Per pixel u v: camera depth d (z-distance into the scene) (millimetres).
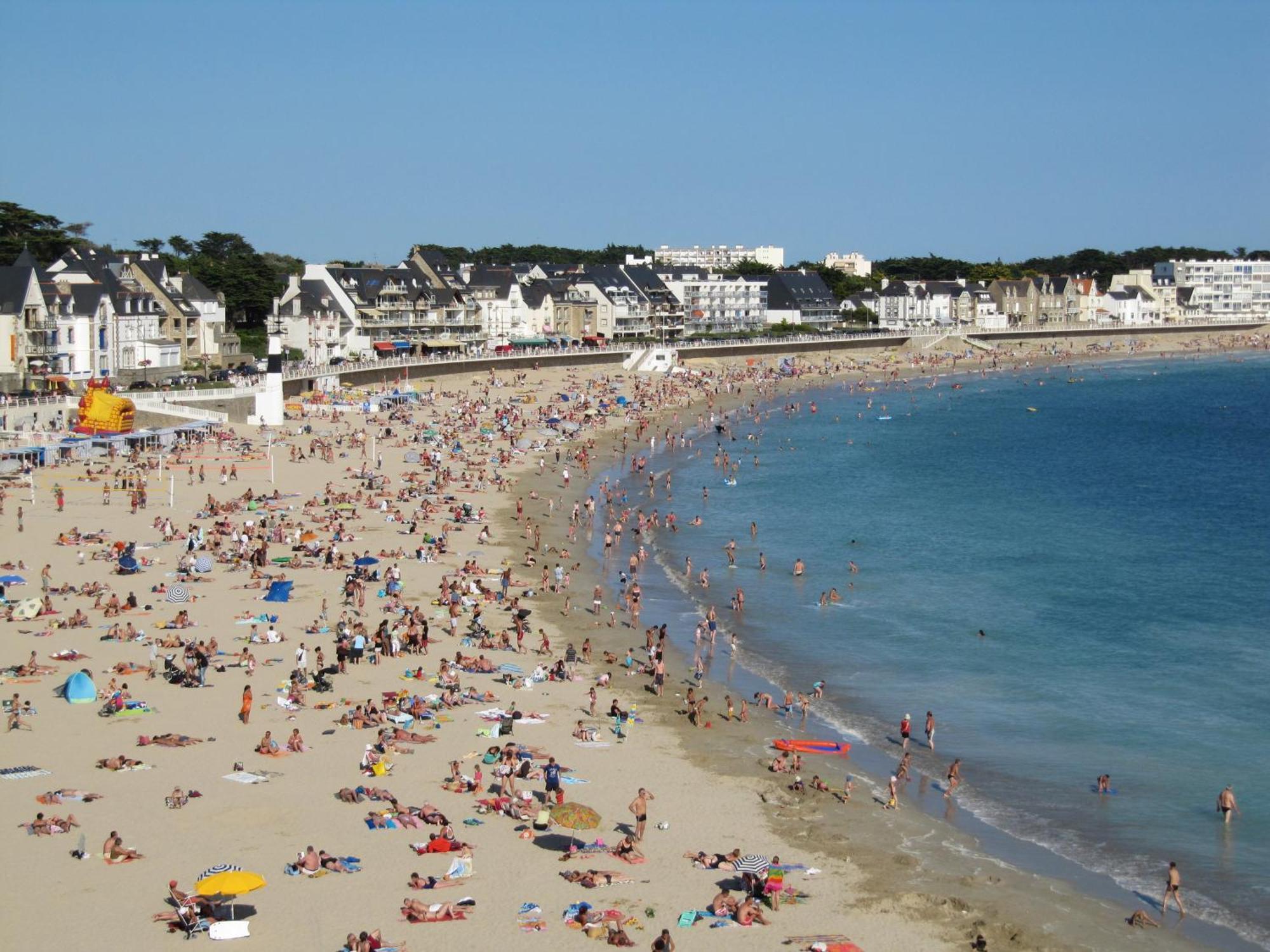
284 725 50844
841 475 132000
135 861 38688
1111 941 36969
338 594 71250
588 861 40156
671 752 50719
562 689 57969
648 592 79250
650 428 164875
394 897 37125
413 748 48938
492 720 52938
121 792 43781
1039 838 44469
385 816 42125
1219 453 155375
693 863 40531
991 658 65875
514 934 35344
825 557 90938
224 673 57094
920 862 41656
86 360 151250
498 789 44969
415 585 75125
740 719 55344
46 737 48656
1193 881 41281
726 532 100000
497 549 87375
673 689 59531
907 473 135000
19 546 80062
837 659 65562
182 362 175250
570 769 48281
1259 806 47281
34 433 113000
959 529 102312
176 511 92750
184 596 67938
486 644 63719
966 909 38250
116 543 80188
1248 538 99750
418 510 98375
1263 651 67188
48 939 34188
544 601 74250
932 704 58656
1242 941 37438
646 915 36906
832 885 39531
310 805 43188
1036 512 111375
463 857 39000
